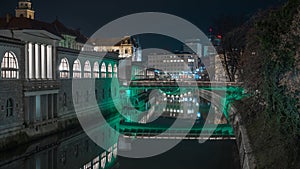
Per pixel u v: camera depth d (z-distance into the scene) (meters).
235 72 70.38
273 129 23.77
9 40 36.78
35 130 40.75
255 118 32.69
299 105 18.59
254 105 33.28
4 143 34.53
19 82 38.59
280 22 22.95
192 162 33.94
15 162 32.91
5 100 35.59
